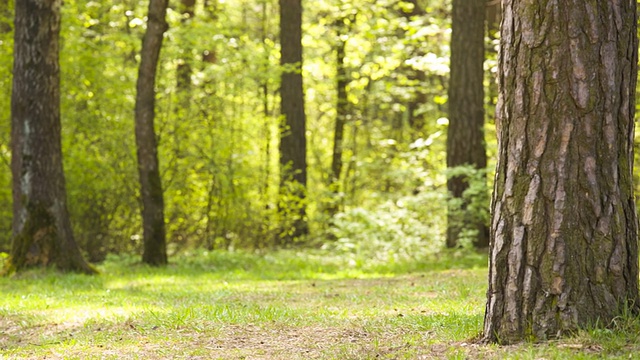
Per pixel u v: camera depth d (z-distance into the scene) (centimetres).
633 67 617
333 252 1888
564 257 598
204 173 2042
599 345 566
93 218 1936
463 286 1109
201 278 1473
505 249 621
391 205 1808
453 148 1791
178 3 2269
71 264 1470
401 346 657
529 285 607
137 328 823
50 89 1456
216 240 2058
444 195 1736
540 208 605
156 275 1520
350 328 771
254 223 2069
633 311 604
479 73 1783
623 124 611
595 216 599
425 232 1759
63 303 1054
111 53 2016
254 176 2083
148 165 1712
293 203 2098
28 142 1448
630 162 618
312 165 3180
